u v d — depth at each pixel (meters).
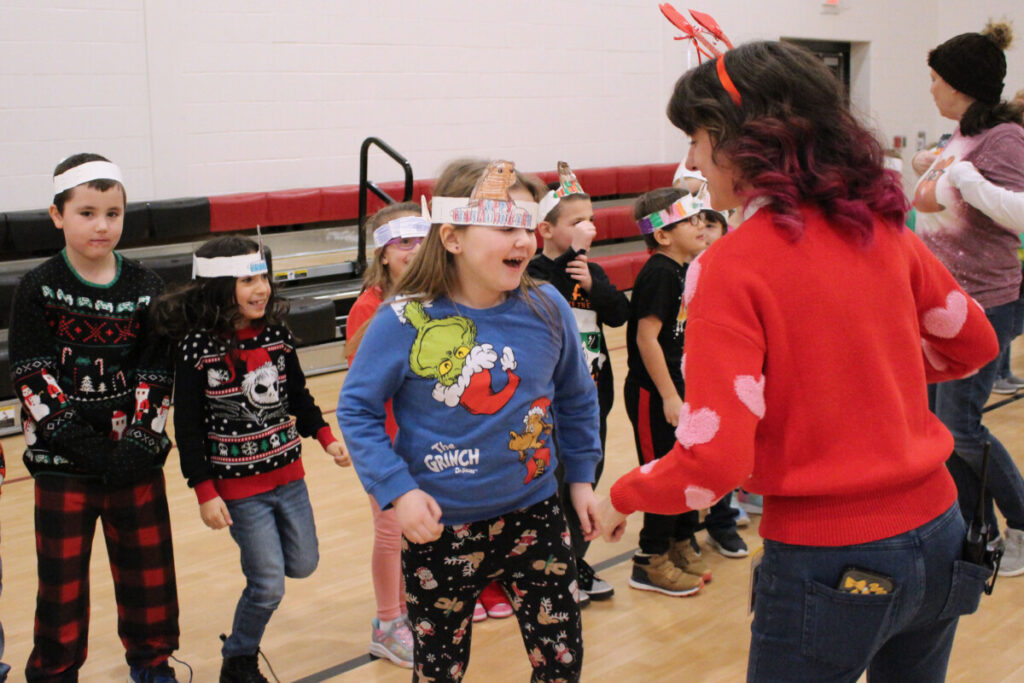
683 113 1.37
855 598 1.28
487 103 7.48
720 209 1.42
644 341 2.76
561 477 1.92
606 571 3.06
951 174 2.86
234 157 6.26
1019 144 2.81
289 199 6.20
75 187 2.08
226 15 6.11
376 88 6.84
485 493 1.65
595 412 1.86
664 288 2.75
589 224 2.69
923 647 1.46
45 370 2.10
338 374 5.80
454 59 7.22
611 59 8.27
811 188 1.29
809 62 1.32
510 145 7.68
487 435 1.65
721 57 1.36
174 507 3.75
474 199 1.59
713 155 1.35
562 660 1.74
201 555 3.28
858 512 1.29
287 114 6.45
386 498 1.58
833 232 1.29
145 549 2.25
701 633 2.61
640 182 8.35
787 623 1.34
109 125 5.75
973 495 2.92
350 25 6.65
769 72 1.30
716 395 1.25
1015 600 2.73
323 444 2.37
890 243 1.33
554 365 1.74
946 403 2.86
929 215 3.03
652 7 8.49
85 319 2.14
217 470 2.22
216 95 6.13
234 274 2.16
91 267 2.15
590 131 8.22
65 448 2.09
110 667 2.52
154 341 2.19
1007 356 5.01
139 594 2.27
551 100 7.89
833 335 1.27
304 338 5.58
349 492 3.89
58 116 5.56
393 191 6.64
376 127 6.88
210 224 5.87
